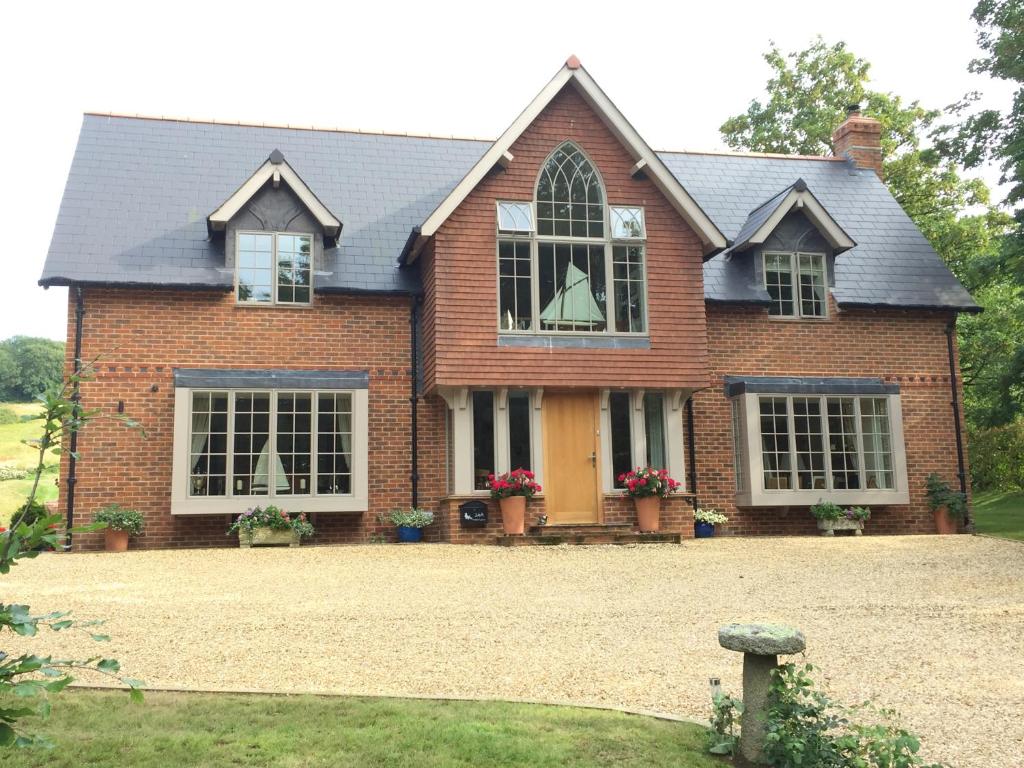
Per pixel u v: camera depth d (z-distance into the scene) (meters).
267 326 17.05
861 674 7.40
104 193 17.86
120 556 14.10
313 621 9.14
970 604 10.26
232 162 19.44
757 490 18.06
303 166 19.78
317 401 16.56
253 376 16.39
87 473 15.84
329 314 17.39
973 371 28.05
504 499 16.12
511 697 6.61
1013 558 13.88
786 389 18.59
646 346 17.27
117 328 16.36
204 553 14.46
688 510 17.02
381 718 5.87
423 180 20.19
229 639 8.32
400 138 21.19
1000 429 26.91
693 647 8.23
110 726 5.62
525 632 8.77
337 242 18.06
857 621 9.39
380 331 17.58
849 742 4.92
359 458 16.52
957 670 7.51
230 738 5.44
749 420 18.31
